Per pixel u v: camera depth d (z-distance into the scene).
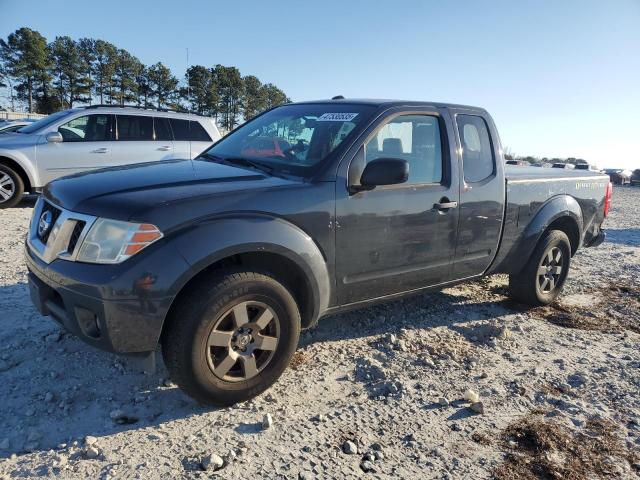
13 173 9.05
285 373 3.55
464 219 4.14
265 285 3.02
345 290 3.56
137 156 9.74
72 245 2.88
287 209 3.16
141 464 2.54
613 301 5.58
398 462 2.69
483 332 4.43
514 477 2.62
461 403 3.30
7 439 2.67
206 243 2.81
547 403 3.36
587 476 2.66
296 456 2.68
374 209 3.54
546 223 4.87
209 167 3.65
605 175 5.83
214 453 2.64
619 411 3.31
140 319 2.71
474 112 4.38
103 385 3.25
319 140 3.68
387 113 3.74
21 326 3.96
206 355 2.91
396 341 4.12
